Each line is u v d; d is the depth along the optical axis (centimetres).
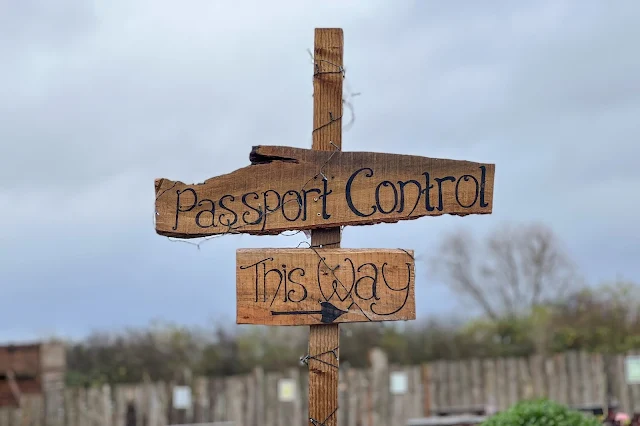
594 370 1678
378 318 540
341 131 555
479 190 554
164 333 1906
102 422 1595
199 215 546
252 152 549
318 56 559
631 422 1245
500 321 2036
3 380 1642
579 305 2141
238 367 1888
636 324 2020
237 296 537
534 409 816
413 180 552
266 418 1638
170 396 1630
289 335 1981
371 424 1639
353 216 548
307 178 548
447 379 1675
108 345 1861
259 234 551
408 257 547
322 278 541
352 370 1655
